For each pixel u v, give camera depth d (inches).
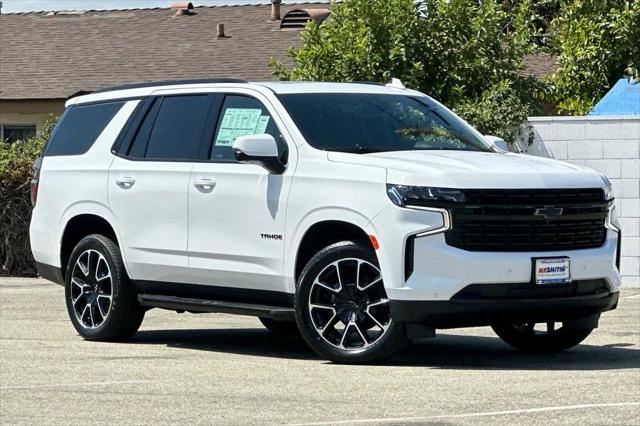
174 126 498.3
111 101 531.5
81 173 526.9
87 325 518.6
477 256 411.2
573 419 325.1
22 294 715.4
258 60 1214.9
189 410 347.6
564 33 969.5
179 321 593.3
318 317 436.5
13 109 1199.6
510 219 416.8
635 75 880.9
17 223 828.0
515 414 332.8
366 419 329.7
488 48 832.9
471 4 831.1
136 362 445.4
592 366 426.6
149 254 494.6
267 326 546.9
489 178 417.7
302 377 403.9
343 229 438.9
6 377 409.7
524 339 472.7
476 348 484.1
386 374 407.5
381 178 421.4
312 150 446.6
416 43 822.5
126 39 1314.0
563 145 730.8
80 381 400.5
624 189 718.5
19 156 837.2
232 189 464.4
